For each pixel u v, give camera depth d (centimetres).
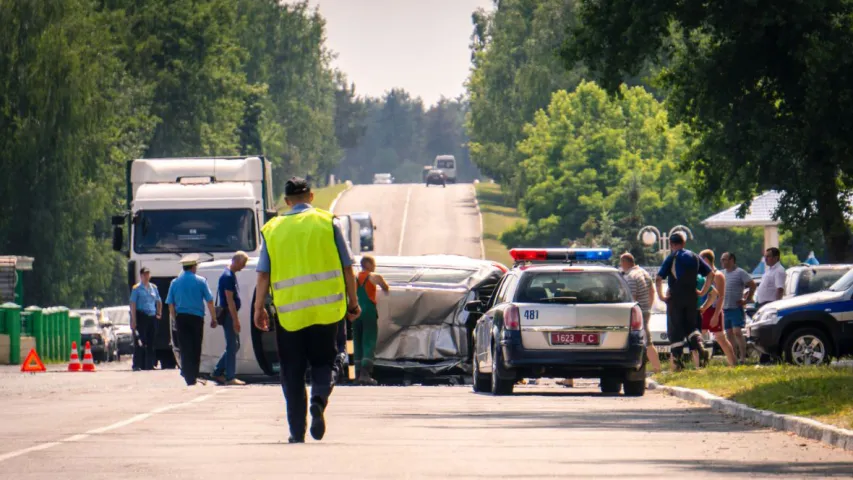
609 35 10531
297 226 3612
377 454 3428
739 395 5353
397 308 8338
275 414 4941
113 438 3903
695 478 2942
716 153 10944
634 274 7794
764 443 3850
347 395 6519
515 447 3678
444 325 8381
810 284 9406
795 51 9869
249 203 10331
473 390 7212
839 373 5784
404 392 6888
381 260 8594
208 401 5794
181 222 10294
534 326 6450
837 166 10375
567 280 6538
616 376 6456
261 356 4638
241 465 3145
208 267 8550
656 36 10488
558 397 6325
